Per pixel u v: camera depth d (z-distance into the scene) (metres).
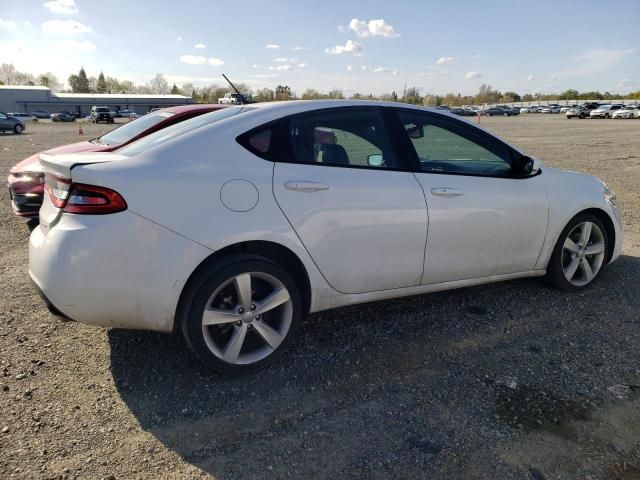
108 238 2.46
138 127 6.55
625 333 3.38
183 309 2.67
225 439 2.35
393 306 3.83
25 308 3.73
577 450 2.26
